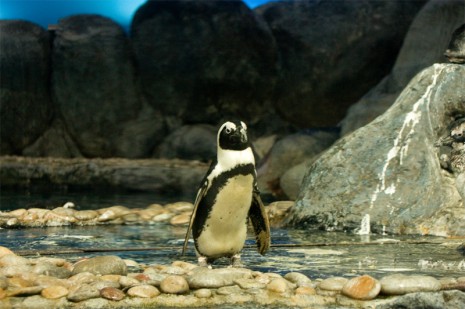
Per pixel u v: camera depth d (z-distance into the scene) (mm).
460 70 6711
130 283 4746
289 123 14383
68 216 6891
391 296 4719
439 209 6445
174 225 6867
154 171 11297
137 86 14281
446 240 6152
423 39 10508
